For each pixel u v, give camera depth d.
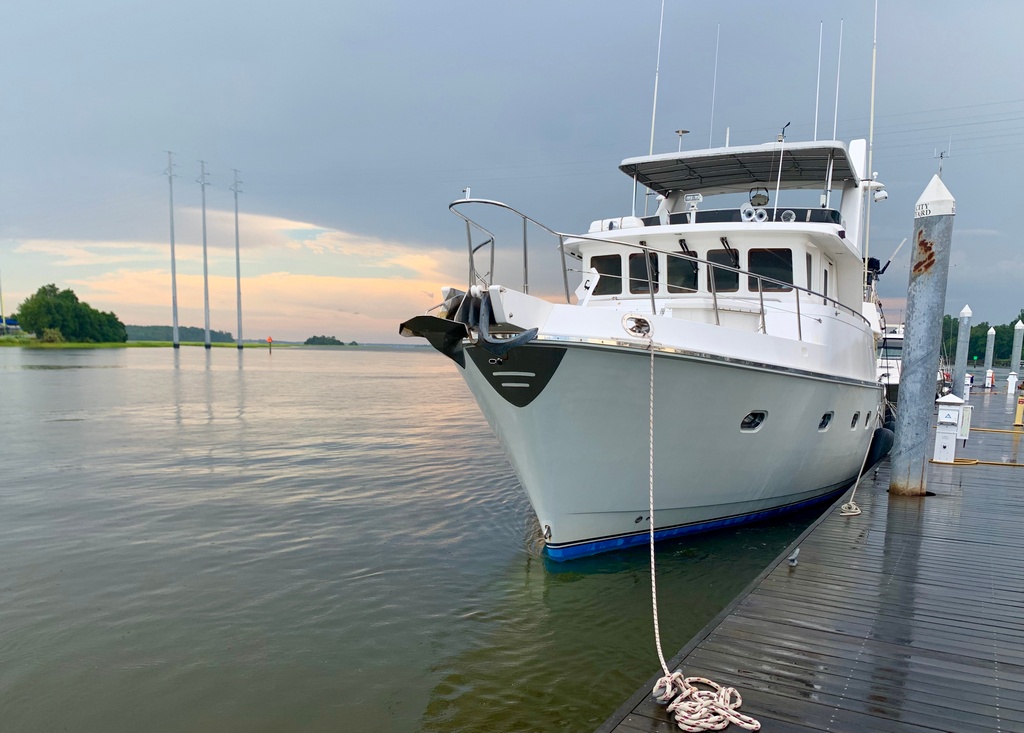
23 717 4.96
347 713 5.04
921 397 9.18
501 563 8.32
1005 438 16.59
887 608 5.20
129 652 5.95
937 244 8.80
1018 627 4.86
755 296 9.32
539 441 7.23
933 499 9.13
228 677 5.55
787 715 3.71
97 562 8.19
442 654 5.97
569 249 10.62
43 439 17.80
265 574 7.86
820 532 7.44
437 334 6.96
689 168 11.06
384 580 7.72
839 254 10.33
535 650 6.06
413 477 13.46
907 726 3.60
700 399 7.61
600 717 4.98
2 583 7.48
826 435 10.03
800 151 10.07
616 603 7.12
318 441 18.16
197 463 14.65
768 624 4.89
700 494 8.59
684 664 4.29
